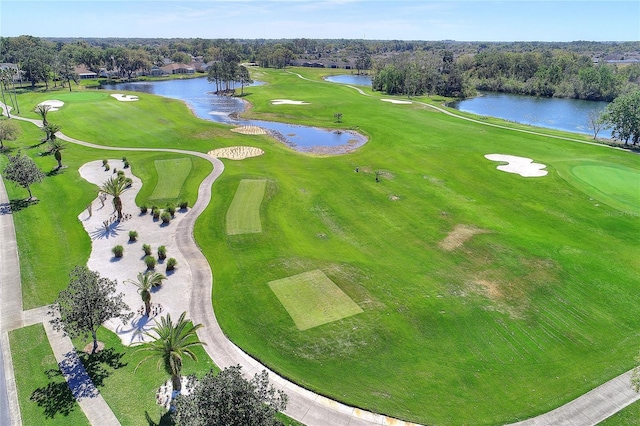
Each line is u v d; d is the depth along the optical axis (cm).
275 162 6619
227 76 14112
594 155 6912
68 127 8412
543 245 4131
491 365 2719
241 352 2773
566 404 2420
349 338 2902
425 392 2498
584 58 18250
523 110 12525
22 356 2708
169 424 2216
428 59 19650
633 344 2889
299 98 12744
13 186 5450
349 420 2294
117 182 4591
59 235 4300
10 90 13200
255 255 3931
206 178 5809
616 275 3650
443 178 5934
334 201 5197
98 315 2578
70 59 18500
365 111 10712
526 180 5772
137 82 17512
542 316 3173
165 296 3341
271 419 1816
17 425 2216
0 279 3534
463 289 3484
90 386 2473
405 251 4103
